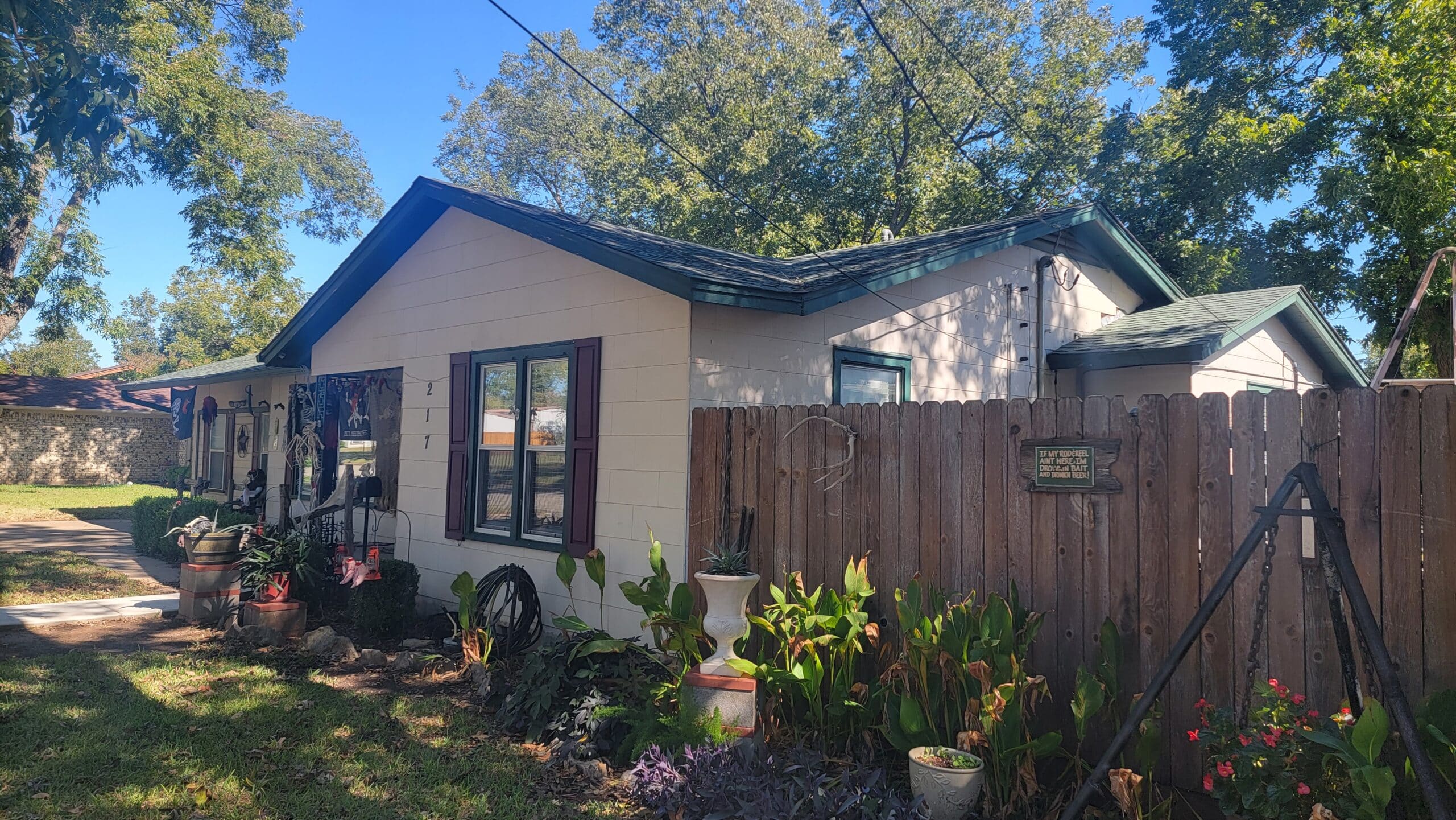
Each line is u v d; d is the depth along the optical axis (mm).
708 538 5730
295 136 24047
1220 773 3084
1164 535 3938
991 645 3787
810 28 26109
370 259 8906
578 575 6605
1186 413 3900
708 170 23375
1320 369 10711
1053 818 3701
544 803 4164
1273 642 3600
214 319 36219
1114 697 3785
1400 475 3314
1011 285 8867
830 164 23750
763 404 6309
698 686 4605
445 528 8047
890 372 7496
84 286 23016
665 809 4047
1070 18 22328
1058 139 21438
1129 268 10336
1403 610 3279
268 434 13773
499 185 33219
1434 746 3012
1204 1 18016
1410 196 14805
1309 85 17344
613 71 32312
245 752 4664
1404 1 15875
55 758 4480
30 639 7102
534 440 7289
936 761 3816
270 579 7340
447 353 8234
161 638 7207
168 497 12945
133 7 13773
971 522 4590
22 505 19938
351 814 3994
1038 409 4379
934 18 21781
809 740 4707
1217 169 16875
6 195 17188
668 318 6023
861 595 4547
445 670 6363
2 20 4848
